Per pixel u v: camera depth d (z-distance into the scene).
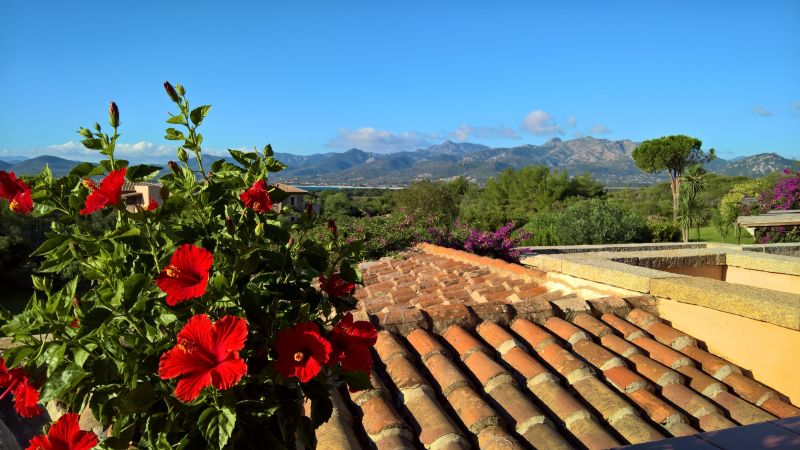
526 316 3.79
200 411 1.52
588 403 2.89
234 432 1.51
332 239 1.95
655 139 44.62
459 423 2.72
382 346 3.39
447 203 29.80
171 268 1.43
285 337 1.50
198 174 1.97
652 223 23.56
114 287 1.56
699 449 1.60
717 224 29.16
